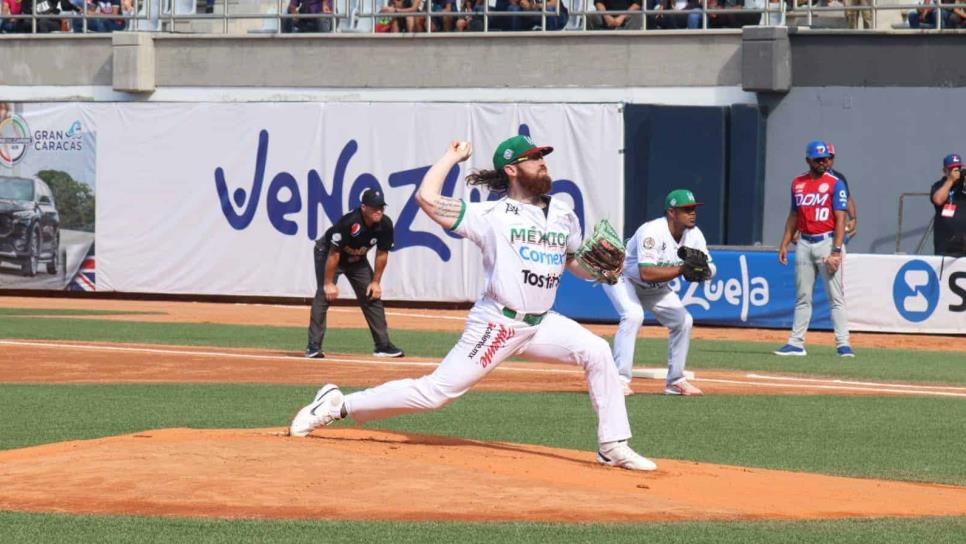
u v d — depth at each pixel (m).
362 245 40.69
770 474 21.70
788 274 53.31
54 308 60.84
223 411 29.11
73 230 66.00
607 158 58.66
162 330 50.16
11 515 16.86
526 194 20.30
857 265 52.41
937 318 51.50
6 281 66.81
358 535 16.02
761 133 63.16
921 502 19.55
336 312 60.59
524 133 59.59
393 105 61.50
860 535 16.86
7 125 66.50
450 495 18.08
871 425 28.58
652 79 65.75
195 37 72.69
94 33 74.38
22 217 66.50
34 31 76.06
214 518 16.73
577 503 17.91
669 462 22.42
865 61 61.75
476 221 20.11
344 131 62.28
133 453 20.27
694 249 30.39
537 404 30.97
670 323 32.81
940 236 52.03
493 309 20.50
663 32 65.38
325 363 39.38
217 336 48.34
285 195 63.31
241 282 64.12
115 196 65.44
